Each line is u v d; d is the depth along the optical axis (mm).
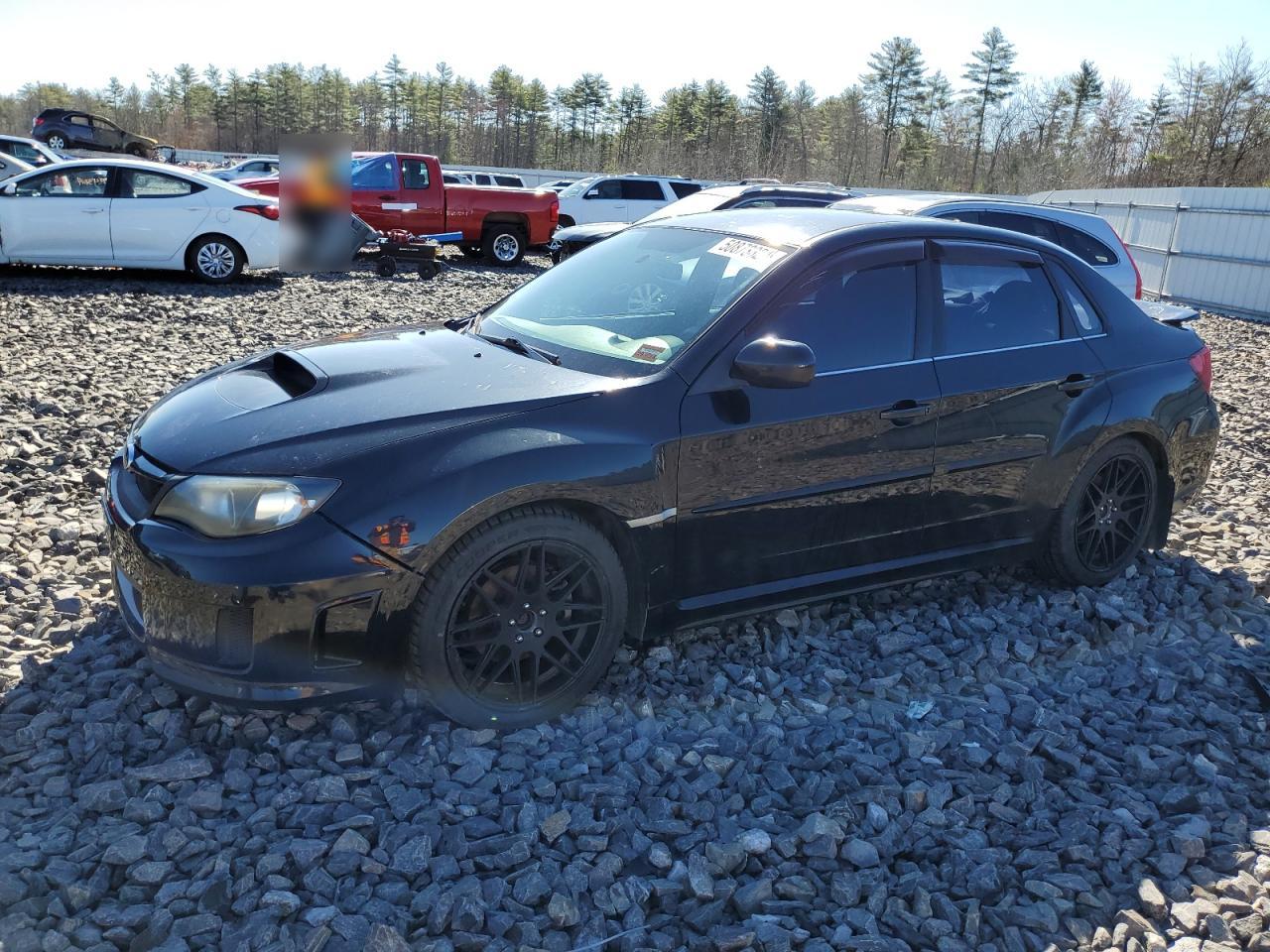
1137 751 3359
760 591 3748
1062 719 3570
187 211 13602
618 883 2645
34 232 12961
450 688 3150
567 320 3953
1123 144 72375
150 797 2867
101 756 3051
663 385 3430
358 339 4016
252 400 3373
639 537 3379
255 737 3189
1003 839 2932
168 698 3332
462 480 3031
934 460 3969
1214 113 62094
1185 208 20047
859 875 2736
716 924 2578
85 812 2834
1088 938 2588
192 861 2664
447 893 2545
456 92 101562
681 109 99750
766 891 2658
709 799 3033
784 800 3049
